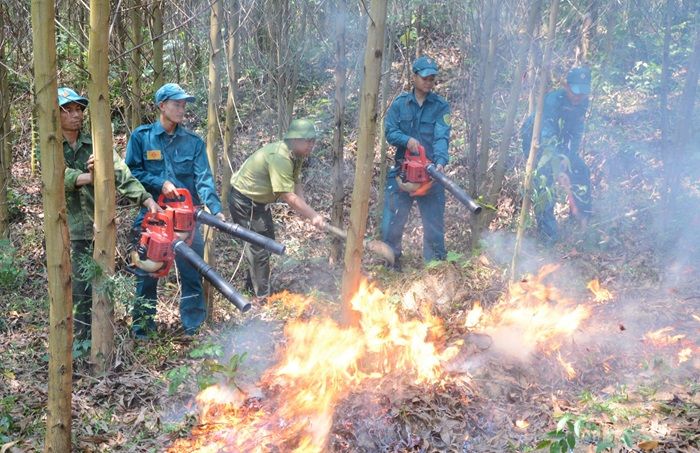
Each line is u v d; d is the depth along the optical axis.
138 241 5.18
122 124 10.50
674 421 3.84
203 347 4.82
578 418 3.66
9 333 5.64
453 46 10.39
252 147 9.41
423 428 3.97
